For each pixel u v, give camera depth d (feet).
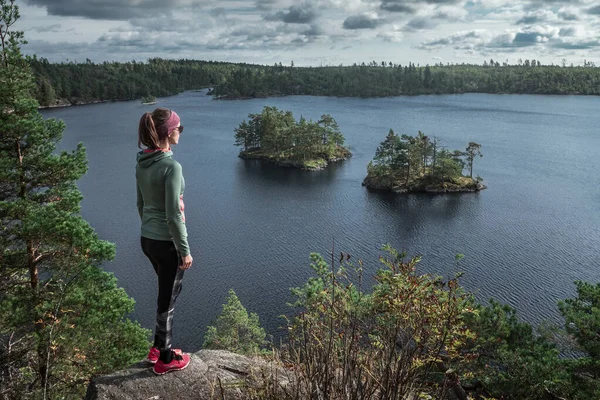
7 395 32.63
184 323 174.40
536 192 349.82
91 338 37.32
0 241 40.42
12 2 42.34
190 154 487.20
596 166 425.69
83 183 367.45
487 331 42.27
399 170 380.78
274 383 9.46
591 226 280.72
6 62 43.86
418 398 7.57
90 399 10.89
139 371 11.79
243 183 382.42
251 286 205.36
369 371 7.72
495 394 37.35
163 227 11.30
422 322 7.66
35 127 43.04
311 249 247.91
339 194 351.25
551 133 597.52
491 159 452.35
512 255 239.50
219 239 264.72
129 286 204.33
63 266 39.34
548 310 185.47
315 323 8.66
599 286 50.29
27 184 45.29
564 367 41.37
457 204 324.80
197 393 11.06
